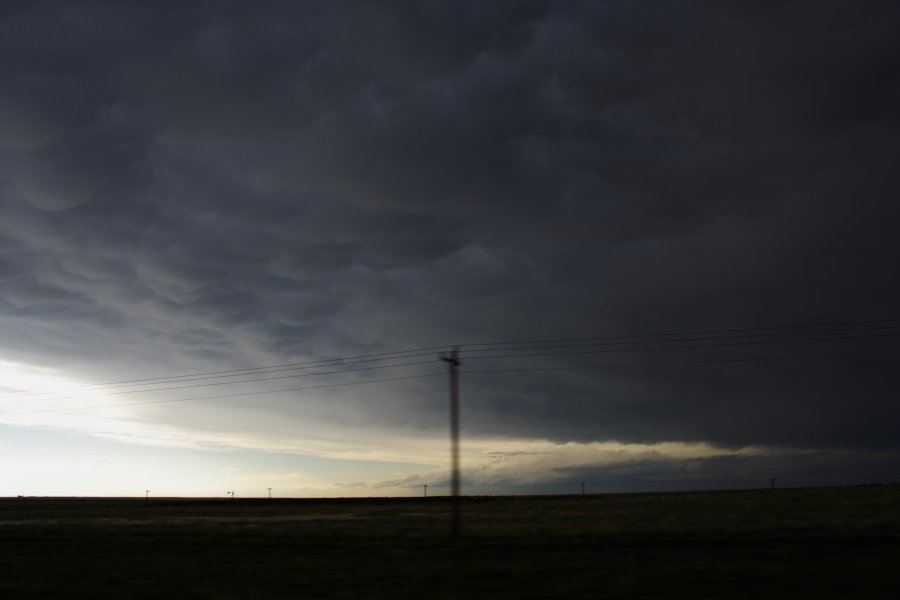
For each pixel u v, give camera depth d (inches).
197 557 1793.8
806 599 1099.3
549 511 3339.1
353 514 3779.5
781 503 3088.1
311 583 1359.5
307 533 2337.6
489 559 1637.6
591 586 1251.8
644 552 1670.8
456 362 2096.5
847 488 4197.8
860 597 1104.8
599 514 2940.5
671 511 2930.6
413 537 2111.2
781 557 1513.3
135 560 1742.1
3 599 1238.9
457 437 2047.2
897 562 1406.3
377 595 1218.0
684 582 1263.5
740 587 1203.2
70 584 1382.9
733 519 2375.7
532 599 1152.2
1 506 7687.0
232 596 1234.6
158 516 3944.4
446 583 1320.1
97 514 4362.7
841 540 1712.6
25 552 1955.0
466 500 6333.7
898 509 2522.1
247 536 2277.3
